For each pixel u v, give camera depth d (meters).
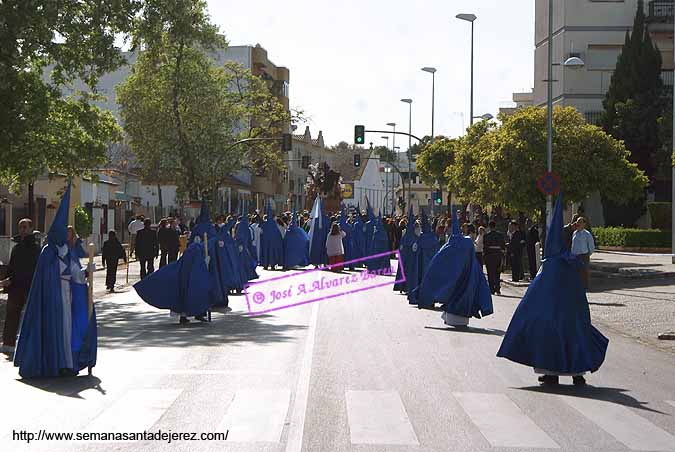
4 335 14.44
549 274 11.36
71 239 12.01
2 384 10.97
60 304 11.48
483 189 38.34
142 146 58.72
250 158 69.44
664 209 49.03
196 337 15.62
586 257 21.50
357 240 38.22
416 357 13.25
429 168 67.12
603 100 55.03
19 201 41.09
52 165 26.80
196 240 18.14
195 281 17.84
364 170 155.62
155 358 13.05
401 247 23.44
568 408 9.68
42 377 11.41
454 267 17.36
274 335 15.88
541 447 7.82
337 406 9.50
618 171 37.53
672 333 16.94
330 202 73.12
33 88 24.55
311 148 126.00
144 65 55.00
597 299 24.11
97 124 27.80
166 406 9.46
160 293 17.88
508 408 9.58
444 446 7.79
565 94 60.12
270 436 8.06
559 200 11.52
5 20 22.56
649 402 10.15
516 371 12.14
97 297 25.03
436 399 10.00
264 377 11.34
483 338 15.66
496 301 23.94
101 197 53.19
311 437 8.04
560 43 60.78
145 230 29.61
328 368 12.08
